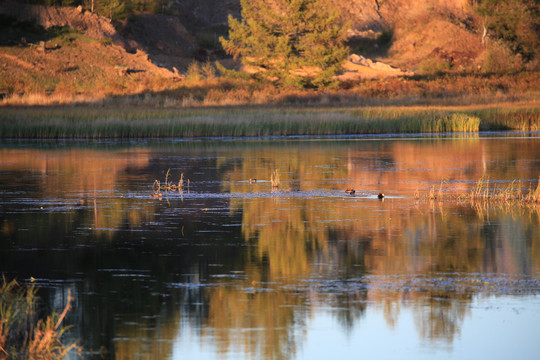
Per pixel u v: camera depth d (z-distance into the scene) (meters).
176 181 76.31
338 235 46.59
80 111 165.25
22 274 37.22
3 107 171.88
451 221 51.16
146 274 37.06
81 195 66.12
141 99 194.62
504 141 123.19
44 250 42.78
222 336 28.00
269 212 56.00
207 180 77.12
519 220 51.41
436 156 99.44
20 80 199.75
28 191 68.94
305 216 54.00
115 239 45.88
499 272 36.66
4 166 91.00
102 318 30.06
